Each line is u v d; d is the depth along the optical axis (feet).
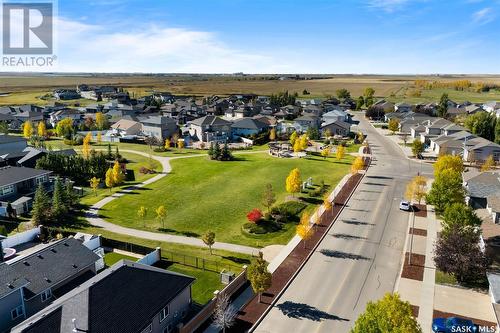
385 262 140.15
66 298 100.68
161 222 180.04
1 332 102.12
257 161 297.12
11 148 280.51
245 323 107.65
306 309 113.50
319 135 399.44
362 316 81.30
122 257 148.77
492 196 172.04
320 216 182.91
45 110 549.95
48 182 232.12
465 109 526.57
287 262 140.56
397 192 218.59
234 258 144.66
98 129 463.42
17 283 106.32
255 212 174.70
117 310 92.63
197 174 261.03
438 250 128.67
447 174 181.27
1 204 193.77
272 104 643.45
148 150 349.41
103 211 195.42
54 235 168.04
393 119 453.17
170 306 104.88
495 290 109.19
